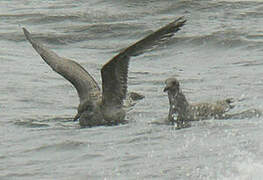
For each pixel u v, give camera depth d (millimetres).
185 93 18766
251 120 15688
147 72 21781
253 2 28016
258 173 12180
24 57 24172
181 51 23984
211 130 15055
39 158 13844
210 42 24250
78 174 12750
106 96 16297
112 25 26578
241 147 13609
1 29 27188
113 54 24234
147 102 17969
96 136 15164
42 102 18656
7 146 14758
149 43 15328
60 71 17016
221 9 27438
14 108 18031
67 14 28281
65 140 14875
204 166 12672
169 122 16047
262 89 18656
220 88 19125
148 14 27531
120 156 13633
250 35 24391
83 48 25094
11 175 12883
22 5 30438
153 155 13562
